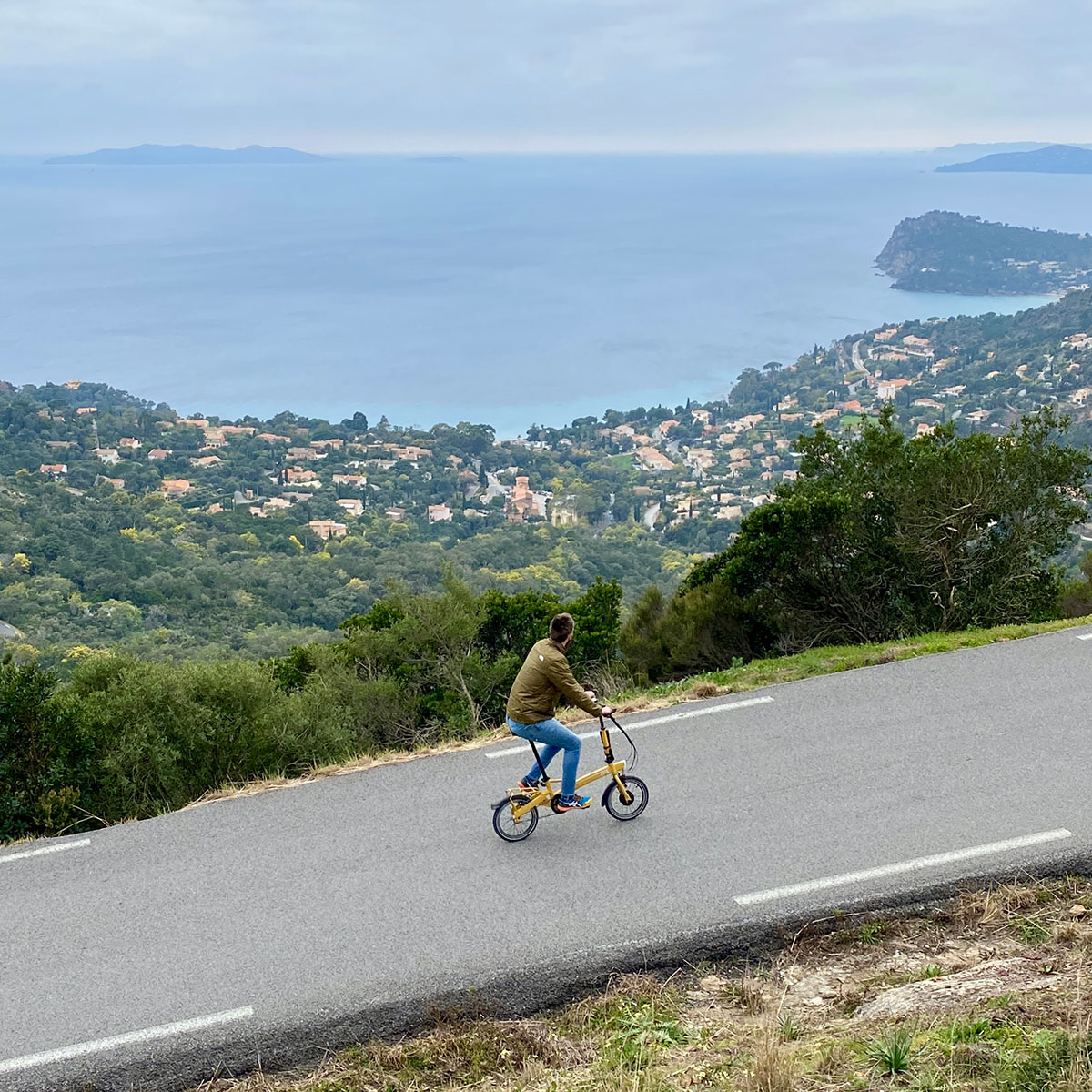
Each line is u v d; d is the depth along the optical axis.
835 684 9.21
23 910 6.35
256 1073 5.02
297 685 15.67
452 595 16.34
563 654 6.57
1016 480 16.05
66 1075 4.94
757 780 7.39
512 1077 4.78
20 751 8.56
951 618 15.68
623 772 7.48
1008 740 7.83
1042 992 4.69
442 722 14.13
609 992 5.38
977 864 6.11
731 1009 5.19
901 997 4.94
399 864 6.55
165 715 9.30
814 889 5.97
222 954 5.73
